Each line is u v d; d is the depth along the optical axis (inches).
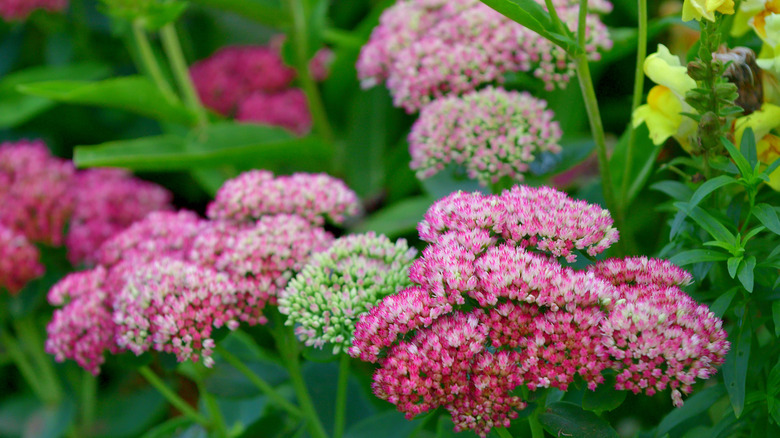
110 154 48.3
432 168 42.9
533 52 43.0
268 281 40.1
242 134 50.9
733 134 39.4
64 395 50.6
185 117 51.0
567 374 36.7
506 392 36.9
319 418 44.2
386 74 46.6
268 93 60.2
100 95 48.5
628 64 50.7
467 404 36.9
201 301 39.6
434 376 36.8
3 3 55.2
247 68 58.8
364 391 45.0
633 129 41.3
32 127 59.5
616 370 36.9
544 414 37.9
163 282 39.8
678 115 39.7
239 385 42.6
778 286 38.2
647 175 42.2
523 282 37.1
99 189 49.9
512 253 37.5
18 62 64.3
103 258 43.2
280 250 40.3
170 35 52.2
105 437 50.3
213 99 59.7
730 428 38.9
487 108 42.3
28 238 48.8
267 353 47.2
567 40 39.6
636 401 44.0
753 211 38.0
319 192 42.3
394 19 46.6
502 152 41.9
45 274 49.3
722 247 38.0
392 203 51.9
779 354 39.0
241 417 45.5
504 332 37.1
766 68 39.1
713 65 38.0
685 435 40.8
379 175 53.4
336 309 38.8
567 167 43.5
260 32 67.7
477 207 38.4
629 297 37.3
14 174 49.6
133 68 61.9
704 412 40.8
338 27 62.8
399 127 55.0
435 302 37.4
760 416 38.6
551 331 36.9
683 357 36.4
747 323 38.1
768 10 39.5
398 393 36.9
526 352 36.9
